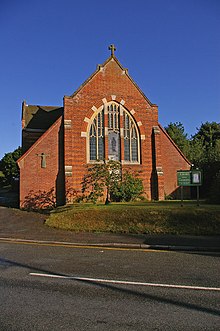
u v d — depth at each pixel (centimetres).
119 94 2670
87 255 1060
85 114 2555
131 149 2664
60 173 2495
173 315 535
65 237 1395
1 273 828
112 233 1483
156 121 2755
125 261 963
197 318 521
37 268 880
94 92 2603
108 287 699
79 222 1648
